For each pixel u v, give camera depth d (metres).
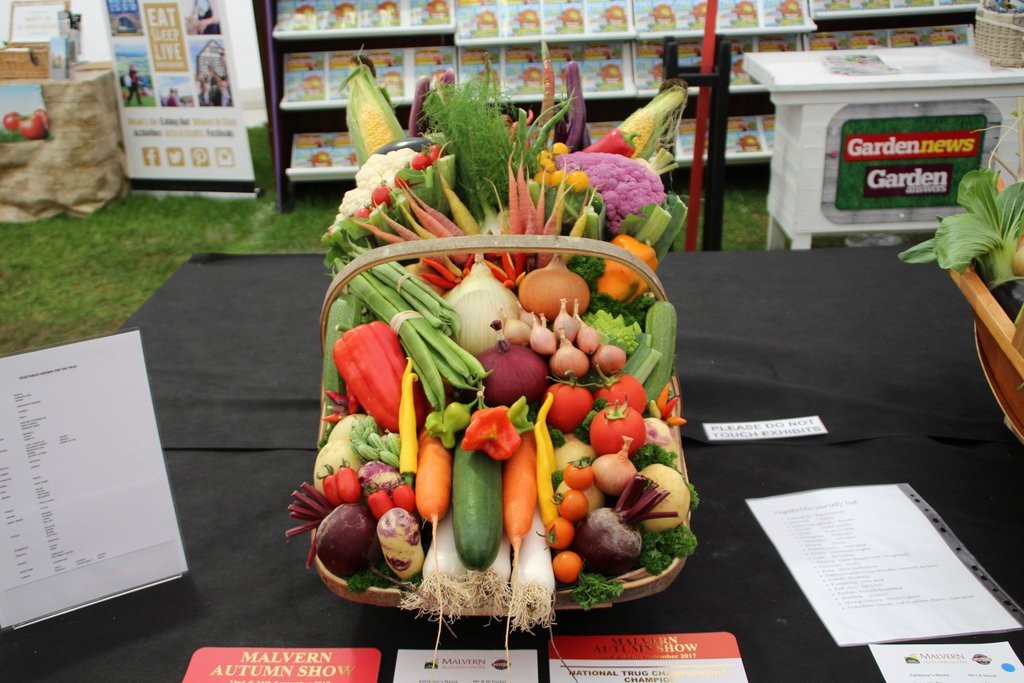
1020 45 3.16
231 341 2.27
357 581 1.15
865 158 3.25
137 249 4.28
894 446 1.71
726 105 3.13
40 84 4.42
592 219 1.47
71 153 4.55
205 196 4.96
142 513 1.37
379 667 1.23
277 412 1.91
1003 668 1.19
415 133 1.97
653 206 1.59
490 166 1.56
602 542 1.12
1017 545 1.42
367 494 1.18
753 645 1.24
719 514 1.53
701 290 2.48
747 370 2.04
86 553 1.34
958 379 1.96
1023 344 1.45
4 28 5.40
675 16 4.49
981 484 1.59
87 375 1.29
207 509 1.59
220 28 4.61
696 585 1.36
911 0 4.46
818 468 1.65
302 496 1.20
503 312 1.38
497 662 1.22
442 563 1.12
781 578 1.37
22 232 4.49
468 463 1.20
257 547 1.49
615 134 1.86
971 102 3.14
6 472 1.25
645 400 1.36
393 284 1.40
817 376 2.00
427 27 4.44
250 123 6.23
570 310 1.40
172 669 1.24
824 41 4.68
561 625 1.28
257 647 1.27
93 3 5.68
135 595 1.39
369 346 1.33
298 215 4.71
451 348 1.31
